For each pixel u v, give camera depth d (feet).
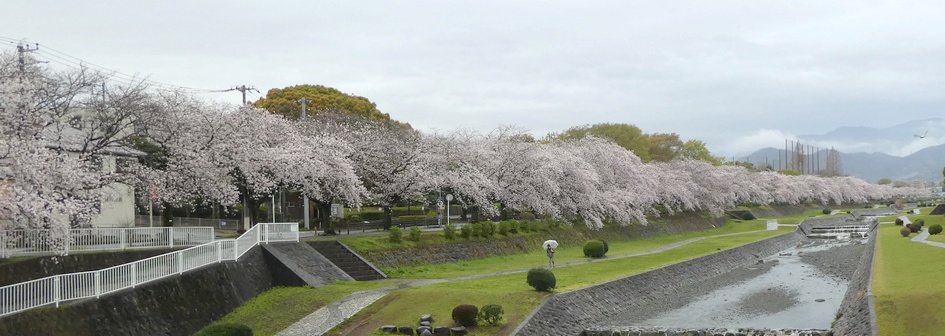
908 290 85.05
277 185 134.62
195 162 114.62
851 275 156.66
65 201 73.82
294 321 88.17
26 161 70.54
